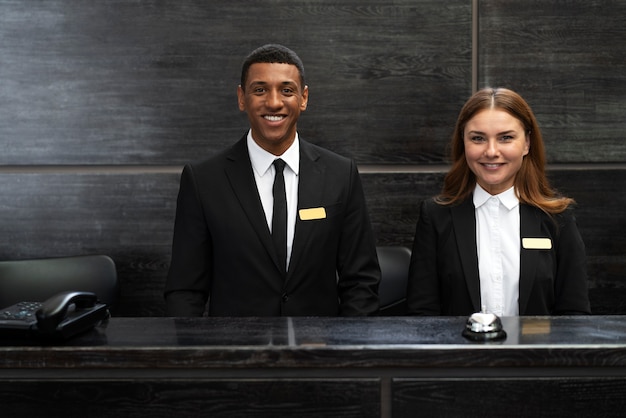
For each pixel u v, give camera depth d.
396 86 2.64
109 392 1.05
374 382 1.05
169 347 1.04
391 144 2.66
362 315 1.74
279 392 1.05
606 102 2.67
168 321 1.23
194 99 2.63
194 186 1.79
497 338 1.08
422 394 1.05
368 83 2.64
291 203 1.79
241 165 1.79
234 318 1.26
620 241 2.74
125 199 2.67
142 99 2.62
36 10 2.58
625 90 2.67
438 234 1.82
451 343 1.06
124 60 2.60
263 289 1.73
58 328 1.06
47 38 2.59
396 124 2.66
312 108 2.64
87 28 2.59
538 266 1.72
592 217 2.73
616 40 2.65
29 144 2.62
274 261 1.72
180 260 1.77
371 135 2.66
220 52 2.61
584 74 2.65
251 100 1.71
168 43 2.60
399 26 2.62
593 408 1.05
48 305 1.06
